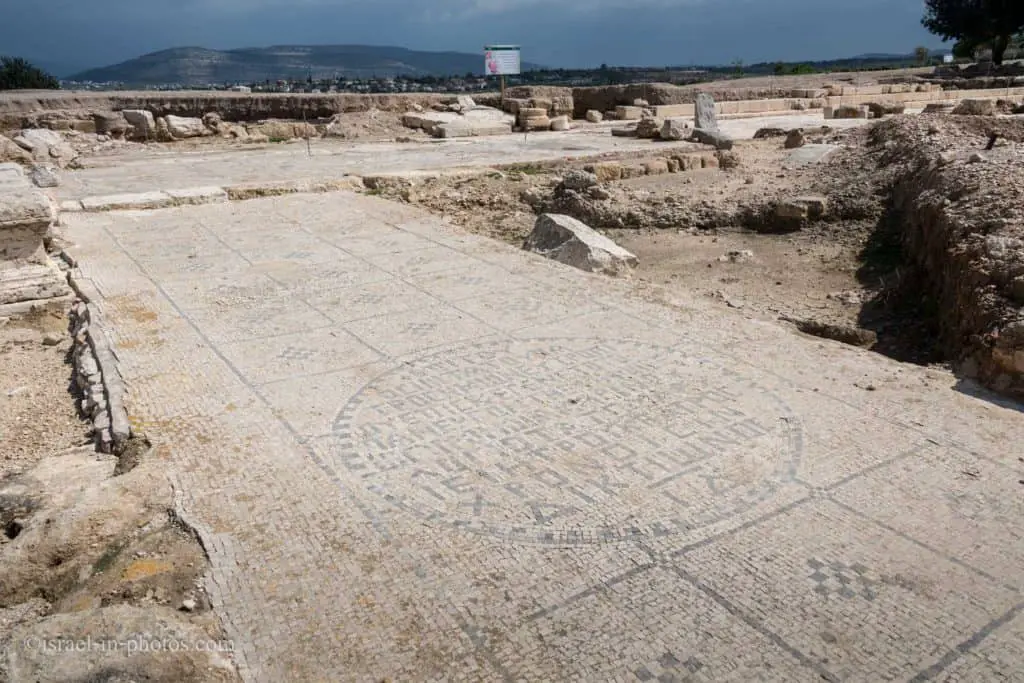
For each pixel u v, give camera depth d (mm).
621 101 27062
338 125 22234
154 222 11047
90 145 19859
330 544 3875
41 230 8117
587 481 4441
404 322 7031
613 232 12094
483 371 5957
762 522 4039
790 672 3086
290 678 3051
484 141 20516
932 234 8641
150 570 3643
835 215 11477
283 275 8469
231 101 23656
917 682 3033
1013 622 3332
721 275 9914
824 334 7777
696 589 3555
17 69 31750
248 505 4195
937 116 16297
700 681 3045
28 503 4195
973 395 5582
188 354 6293
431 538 3930
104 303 7555
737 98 27797
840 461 4602
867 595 3502
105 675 2820
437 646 3227
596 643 3240
